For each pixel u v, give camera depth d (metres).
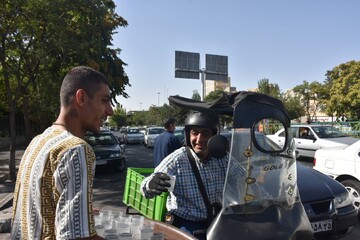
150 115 76.69
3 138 25.56
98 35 12.59
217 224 2.34
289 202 2.51
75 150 1.47
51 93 11.93
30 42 10.73
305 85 47.09
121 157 13.23
